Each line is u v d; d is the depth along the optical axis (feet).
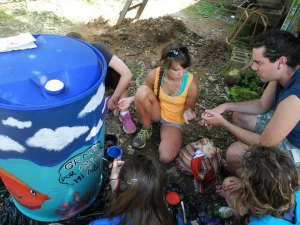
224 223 6.89
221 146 9.18
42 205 6.18
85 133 5.32
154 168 5.02
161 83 8.09
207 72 12.35
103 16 16.75
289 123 5.98
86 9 17.20
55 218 6.63
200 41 14.65
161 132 8.67
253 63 6.27
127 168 5.01
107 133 9.15
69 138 5.10
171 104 8.26
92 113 5.19
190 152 7.96
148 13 17.80
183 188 7.90
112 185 6.48
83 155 5.64
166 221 5.13
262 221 5.17
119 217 5.04
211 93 11.21
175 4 19.44
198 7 19.26
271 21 15.43
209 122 7.55
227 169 8.14
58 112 4.66
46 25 15.08
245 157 5.35
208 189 7.63
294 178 4.97
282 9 15.58
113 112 9.79
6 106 4.38
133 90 10.98
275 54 5.80
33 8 16.38
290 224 5.07
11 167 5.38
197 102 10.68
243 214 5.89
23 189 5.83
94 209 7.00
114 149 7.66
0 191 7.13
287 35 5.84
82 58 5.21
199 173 7.50
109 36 13.87
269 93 7.67
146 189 4.83
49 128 4.78
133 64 12.37
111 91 10.09
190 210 7.07
